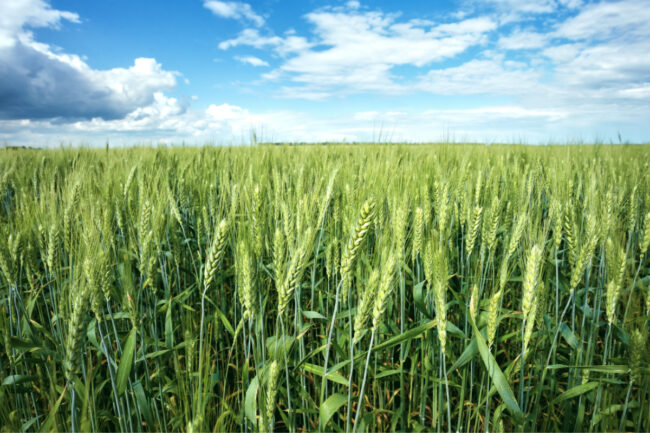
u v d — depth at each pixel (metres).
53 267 3.48
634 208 4.45
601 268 3.96
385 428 3.46
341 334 3.61
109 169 6.03
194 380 3.08
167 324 3.42
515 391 3.69
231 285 4.96
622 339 3.18
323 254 4.42
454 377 3.69
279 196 4.42
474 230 3.74
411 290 4.68
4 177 6.92
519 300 4.25
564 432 3.19
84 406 1.92
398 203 4.04
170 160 9.55
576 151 11.75
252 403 2.65
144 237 3.54
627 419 3.22
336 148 12.25
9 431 2.49
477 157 9.79
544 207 5.98
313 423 3.43
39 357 3.39
